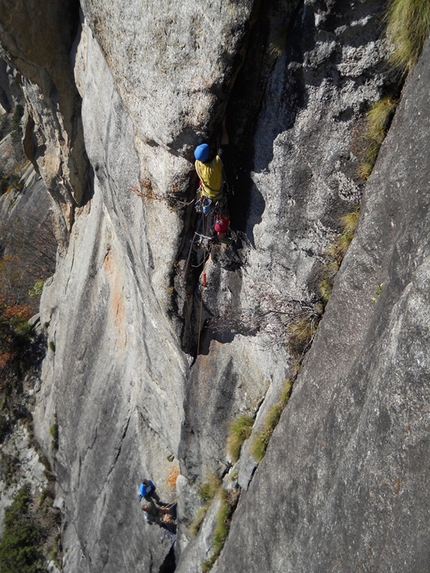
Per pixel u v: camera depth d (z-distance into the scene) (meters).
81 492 12.88
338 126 5.02
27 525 15.84
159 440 10.60
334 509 4.43
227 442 7.92
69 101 10.67
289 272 6.15
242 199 6.20
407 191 4.19
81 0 6.44
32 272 22.55
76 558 14.02
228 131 5.75
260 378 7.32
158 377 9.67
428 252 3.66
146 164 6.85
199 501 8.64
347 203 5.30
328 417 4.85
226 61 5.05
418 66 4.33
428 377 3.53
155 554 10.07
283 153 5.46
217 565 7.19
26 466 16.80
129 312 10.53
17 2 8.87
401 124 4.47
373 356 4.25
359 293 4.87
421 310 3.62
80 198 12.91
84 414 13.02
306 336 6.16
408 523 3.53
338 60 4.69
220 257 6.91
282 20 4.70
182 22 5.20
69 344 13.88
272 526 5.68
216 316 7.54
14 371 18.08
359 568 3.98
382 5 4.29
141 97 6.25
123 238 9.07
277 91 5.15
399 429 3.73
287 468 5.59
